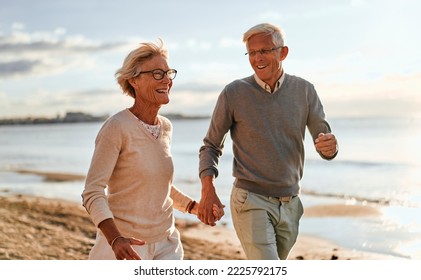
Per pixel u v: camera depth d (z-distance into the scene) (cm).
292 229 495
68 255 881
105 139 391
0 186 1953
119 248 369
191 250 930
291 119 478
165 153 410
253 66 474
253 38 471
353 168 2403
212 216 463
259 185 476
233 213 492
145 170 397
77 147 5034
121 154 395
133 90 416
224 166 2666
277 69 473
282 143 477
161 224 406
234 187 492
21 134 8438
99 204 380
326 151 448
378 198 1564
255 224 474
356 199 1548
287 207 485
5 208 1318
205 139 500
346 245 975
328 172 2303
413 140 4106
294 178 485
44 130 9538
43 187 1905
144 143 400
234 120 488
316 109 493
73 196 1642
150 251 404
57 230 1060
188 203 464
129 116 401
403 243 983
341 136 4628
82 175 2355
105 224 376
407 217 1234
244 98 479
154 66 405
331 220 1216
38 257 860
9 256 856
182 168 2670
